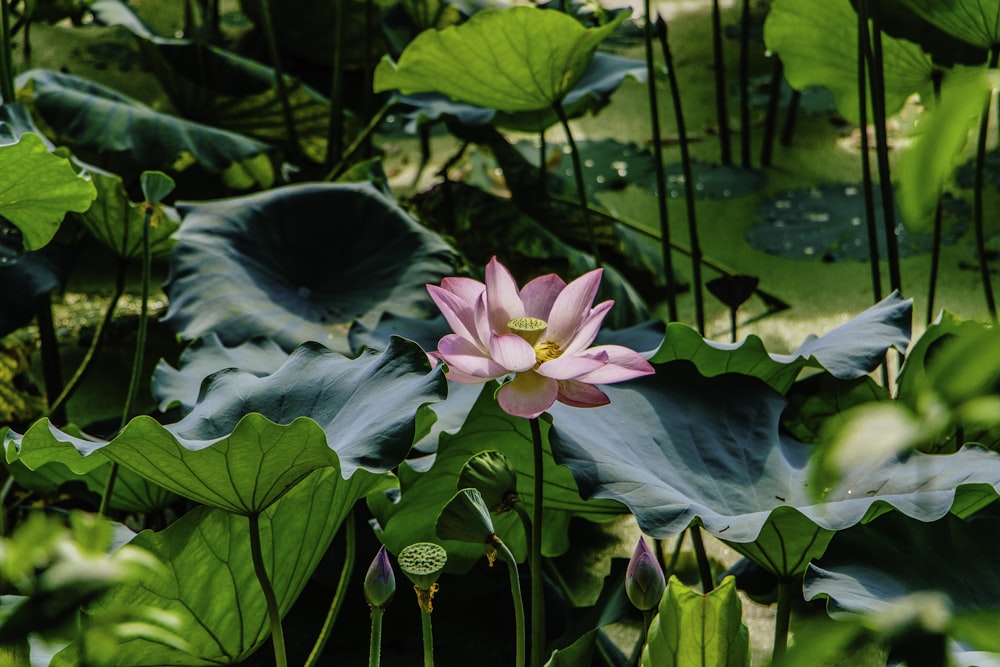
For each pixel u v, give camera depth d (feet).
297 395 9.84
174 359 14.34
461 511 9.12
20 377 12.65
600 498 9.40
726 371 10.64
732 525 9.36
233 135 15.72
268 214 12.37
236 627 9.81
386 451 9.22
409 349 9.78
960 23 11.60
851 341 10.37
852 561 9.36
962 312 14.73
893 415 5.86
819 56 13.19
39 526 7.03
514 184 16.78
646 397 10.14
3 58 12.21
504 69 11.99
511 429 10.02
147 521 11.45
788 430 10.73
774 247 16.67
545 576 11.05
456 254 12.77
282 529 9.71
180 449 9.04
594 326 9.24
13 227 11.62
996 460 9.57
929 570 9.37
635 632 10.66
